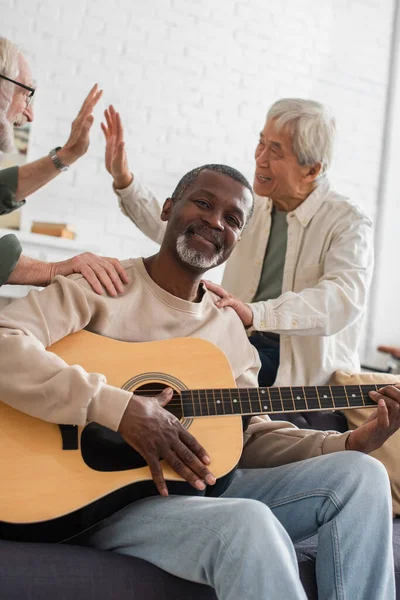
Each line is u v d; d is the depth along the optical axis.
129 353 1.80
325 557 1.64
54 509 1.56
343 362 2.71
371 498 1.67
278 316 2.35
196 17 3.99
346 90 4.35
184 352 1.85
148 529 1.60
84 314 1.79
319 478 1.73
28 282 1.93
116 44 3.80
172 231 1.88
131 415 1.61
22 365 1.62
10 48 2.32
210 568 1.51
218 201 1.87
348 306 2.51
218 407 1.79
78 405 1.59
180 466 1.63
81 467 1.61
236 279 2.82
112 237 3.78
